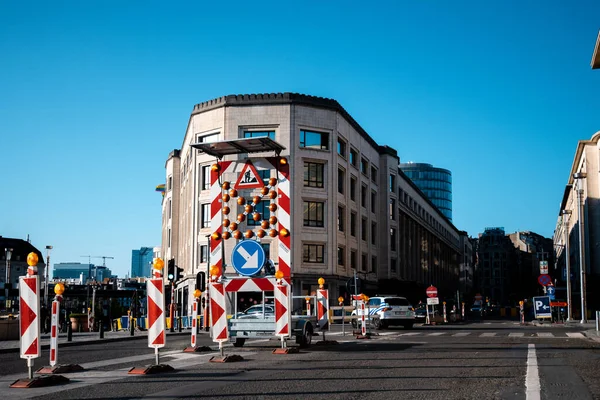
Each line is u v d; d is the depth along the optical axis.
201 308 46.41
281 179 17.12
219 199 17.48
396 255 70.50
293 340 18.98
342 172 55.94
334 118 53.31
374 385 9.12
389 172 69.69
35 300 9.59
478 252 166.38
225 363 12.50
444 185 183.75
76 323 35.19
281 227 16.91
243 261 16.69
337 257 53.22
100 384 9.45
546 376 10.25
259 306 22.70
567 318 52.31
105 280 145.75
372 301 31.59
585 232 70.69
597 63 33.56
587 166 70.88
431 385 9.12
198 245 52.47
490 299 160.25
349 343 18.67
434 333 26.31
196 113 53.62
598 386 9.12
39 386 9.32
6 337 23.53
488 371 10.90
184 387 8.98
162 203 85.94
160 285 11.33
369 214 63.75
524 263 175.25
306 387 8.93
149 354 15.28
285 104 51.34
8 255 54.62
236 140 16.50
